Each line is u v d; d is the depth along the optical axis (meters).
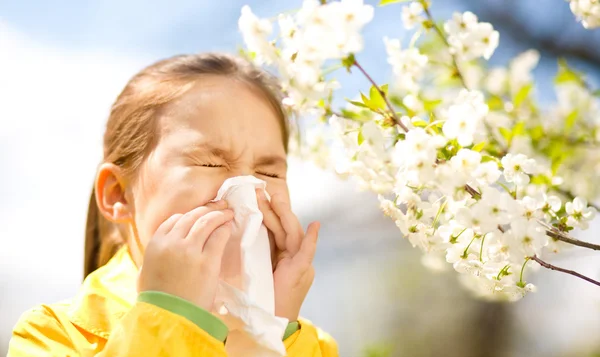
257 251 1.19
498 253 1.11
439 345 3.72
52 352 1.19
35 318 1.22
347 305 3.90
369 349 2.12
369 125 1.07
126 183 1.25
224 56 1.33
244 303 1.15
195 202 1.19
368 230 3.20
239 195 1.18
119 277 1.25
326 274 3.81
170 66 1.30
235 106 1.23
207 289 1.14
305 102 1.10
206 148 1.21
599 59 1.83
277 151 1.25
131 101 1.28
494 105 1.41
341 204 3.02
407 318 3.83
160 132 1.23
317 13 1.07
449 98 1.32
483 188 1.07
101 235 1.40
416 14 1.16
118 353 1.10
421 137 1.06
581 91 1.45
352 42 1.08
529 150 1.34
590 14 1.20
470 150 1.07
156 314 1.11
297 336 1.22
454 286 3.78
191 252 1.14
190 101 1.23
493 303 3.63
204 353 1.11
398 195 1.12
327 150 1.34
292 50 1.09
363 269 3.79
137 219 1.24
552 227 1.10
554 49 1.87
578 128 1.42
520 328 3.56
